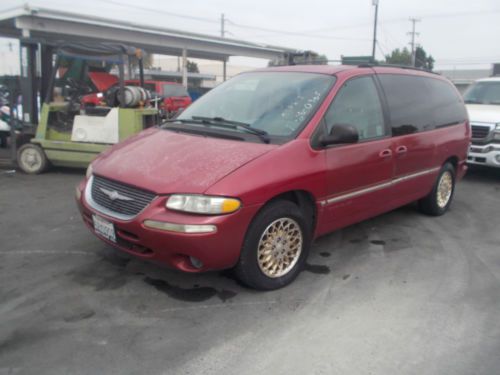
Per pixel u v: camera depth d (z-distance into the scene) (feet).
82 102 28.66
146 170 11.91
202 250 10.96
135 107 27.68
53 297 12.05
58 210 19.76
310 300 12.37
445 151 19.08
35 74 28.84
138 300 12.01
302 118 13.39
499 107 29.81
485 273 14.52
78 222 18.10
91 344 10.11
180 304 11.90
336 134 13.04
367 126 15.10
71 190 23.41
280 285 12.87
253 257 11.97
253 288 12.66
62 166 28.45
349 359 9.91
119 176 12.03
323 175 13.19
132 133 26.04
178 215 10.93
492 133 27.17
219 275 13.53
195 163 11.76
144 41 85.35
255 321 11.25
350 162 14.06
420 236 17.75
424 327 11.27
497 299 12.81
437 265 15.02
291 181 12.24
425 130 17.72
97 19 74.74
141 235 11.25
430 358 10.06
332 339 10.62
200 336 10.55
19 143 29.48
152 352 9.90
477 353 10.30
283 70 16.01
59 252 14.97
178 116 15.85
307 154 12.82
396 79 17.04
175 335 10.55
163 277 13.30
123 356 9.74
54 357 9.63
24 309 11.43
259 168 11.68
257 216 11.85
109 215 11.93
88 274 13.39
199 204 10.83
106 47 26.68
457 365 9.86
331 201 13.76
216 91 16.58
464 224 19.51
